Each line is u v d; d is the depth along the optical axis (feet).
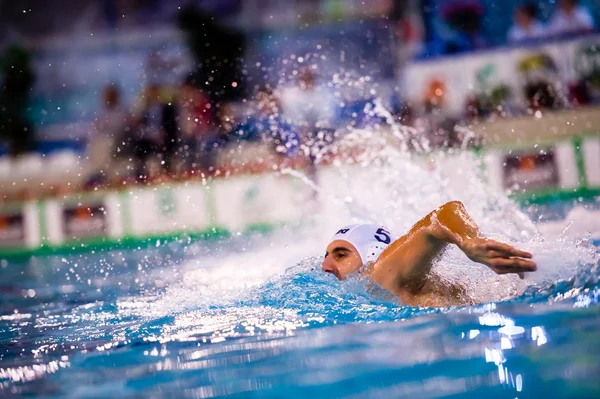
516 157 49.24
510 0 68.44
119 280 34.88
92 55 79.20
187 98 64.59
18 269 44.80
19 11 81.20
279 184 52.31
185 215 52.95
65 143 72.13
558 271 19.93
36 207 53.52
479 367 13.88
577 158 49.32
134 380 15.61
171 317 22.40
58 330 22.59
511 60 62.28
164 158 63.26
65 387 15.62
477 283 20.21
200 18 67.41
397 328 17.60
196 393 14.28
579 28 65.00
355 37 73.31
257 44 71.67
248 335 18.72
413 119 61.36
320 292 21.53
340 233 21.62
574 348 14.16
